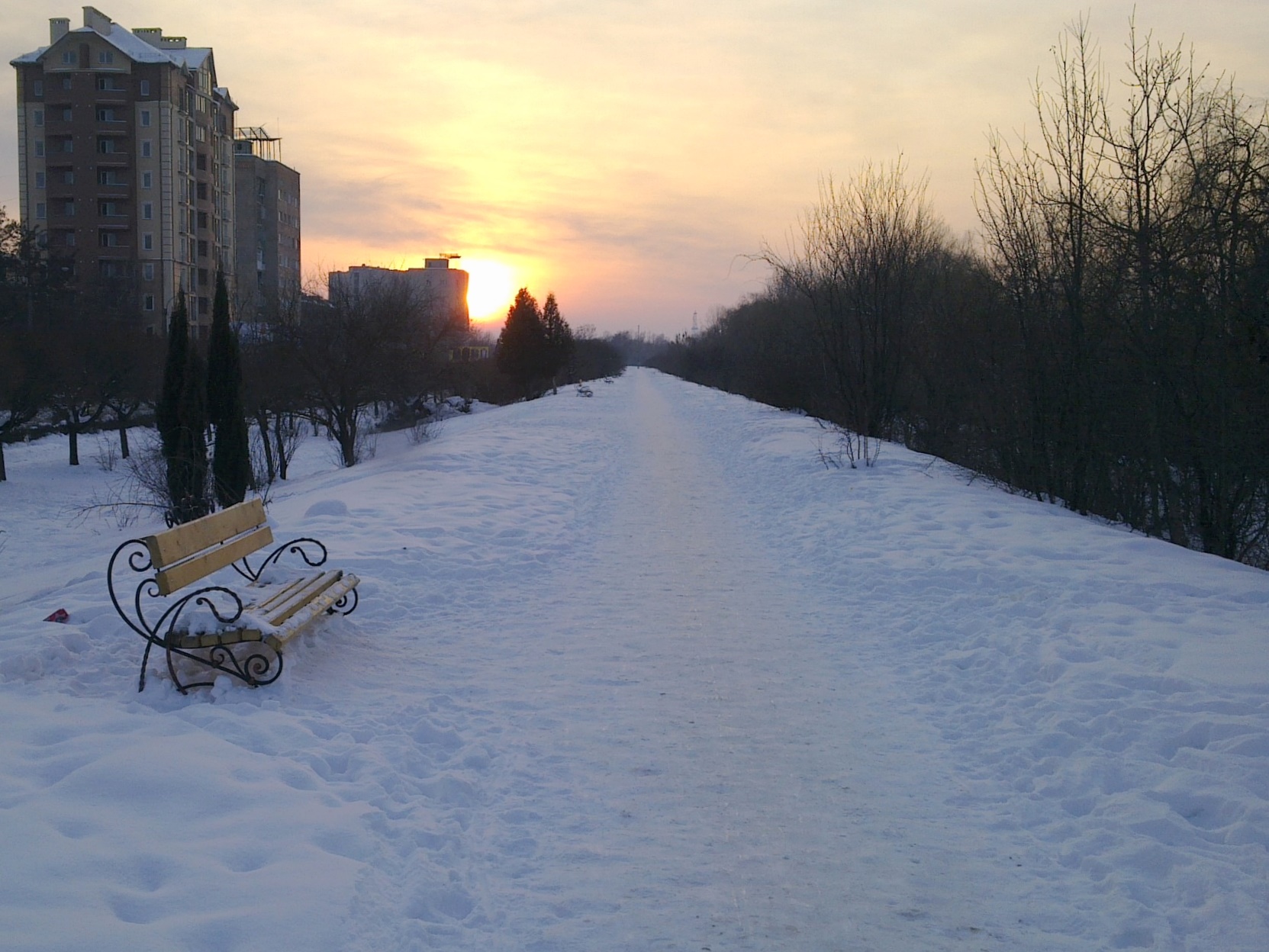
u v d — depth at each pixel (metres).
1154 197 11.79
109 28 64.69
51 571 15.66
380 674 6.46
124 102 63.25
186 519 14.78
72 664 6.11
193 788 4.25
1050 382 13.59
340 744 5.05
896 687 6.34
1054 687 5.93
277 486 22.69
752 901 3.77
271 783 4.41
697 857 4.11
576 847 4.19
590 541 11.59
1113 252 12.12
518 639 7.44
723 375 61.56
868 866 4.05
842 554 10.16
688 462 20.48
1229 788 4.45
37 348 34.66
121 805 4.10
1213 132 11.47
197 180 68.69
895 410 22.52
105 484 33.03
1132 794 4.52
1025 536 10.12
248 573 8.29
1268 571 9.74
